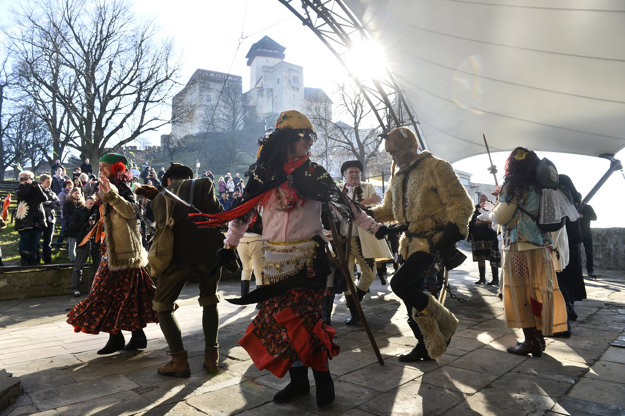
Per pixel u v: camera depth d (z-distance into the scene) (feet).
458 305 17.58
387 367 9.45
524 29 19.92
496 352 10.62
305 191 7.13
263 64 334.85
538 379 8.59
